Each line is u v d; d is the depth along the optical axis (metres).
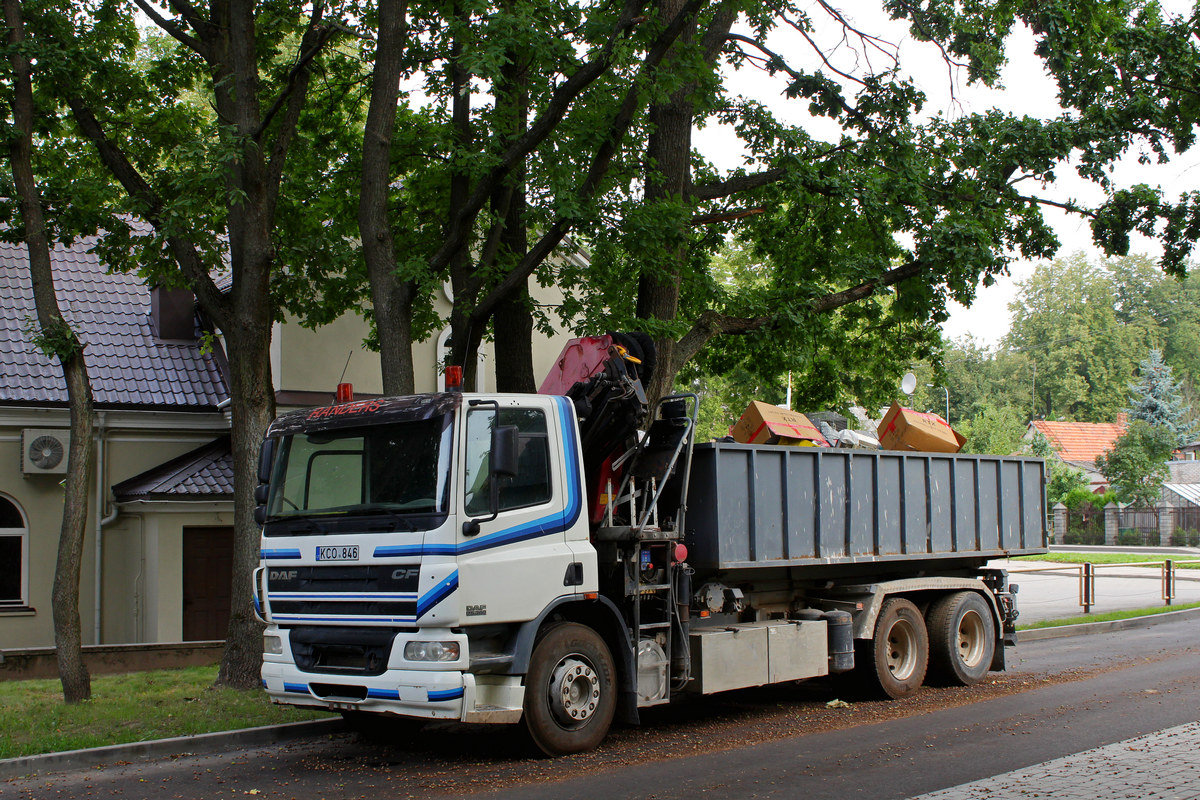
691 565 10.04
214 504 18.56
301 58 12.30
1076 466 70.19
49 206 13.10
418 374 20.67
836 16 15.73
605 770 8.08
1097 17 15.59
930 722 9.96
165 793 7.61
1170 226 16.25
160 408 19.12
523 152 12.18
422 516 8.05
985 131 16.09
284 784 7.84
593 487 9.45
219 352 20.52
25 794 7.64
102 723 9.88
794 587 11.45
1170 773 7.58
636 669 9.22
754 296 16.06
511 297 14.21
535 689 8.45
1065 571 33.62
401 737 9.72
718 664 9.88
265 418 12.30
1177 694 11.25
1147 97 16.14
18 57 11.51
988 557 13.02
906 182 15.18
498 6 13.18
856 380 20.05
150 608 18.56
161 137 14.96
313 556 8.55
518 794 7.33
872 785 7.41
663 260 13.79
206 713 10.27
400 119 15.90
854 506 11.36
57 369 18.88
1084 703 10.79
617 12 13.91
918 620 12.02
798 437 11.22
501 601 8.19
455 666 7.86
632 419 9.45
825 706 11.22
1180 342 98.00
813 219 17.30
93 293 20.92
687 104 14.93
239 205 12.58
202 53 13.53
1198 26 16.47
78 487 11.28
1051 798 6.91
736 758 8.46
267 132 14.88
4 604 18.23
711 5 15.01
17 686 13.02
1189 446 74.06
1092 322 96.06
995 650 13.03
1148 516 53.28
